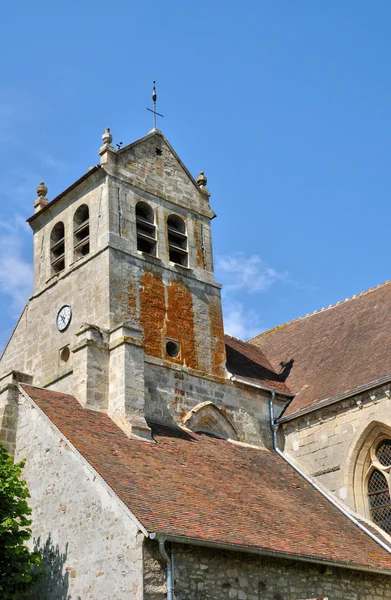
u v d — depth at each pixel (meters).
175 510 18.08
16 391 22.66
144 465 20.12
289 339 31.86
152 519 17.09
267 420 26.97
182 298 27.16
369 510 23.77
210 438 24.77
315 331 30.83
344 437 24.56
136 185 27.69
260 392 27.30
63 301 26.81
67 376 24.97
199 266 28.38
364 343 27.05
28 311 28.42
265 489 22.42
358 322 28.78
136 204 27.52
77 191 27.97
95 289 25.59
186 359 26.16
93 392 23.11
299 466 25.55
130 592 16.59
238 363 28.95
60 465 19.98
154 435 22.70
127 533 17.22
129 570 16.83
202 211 29.61
